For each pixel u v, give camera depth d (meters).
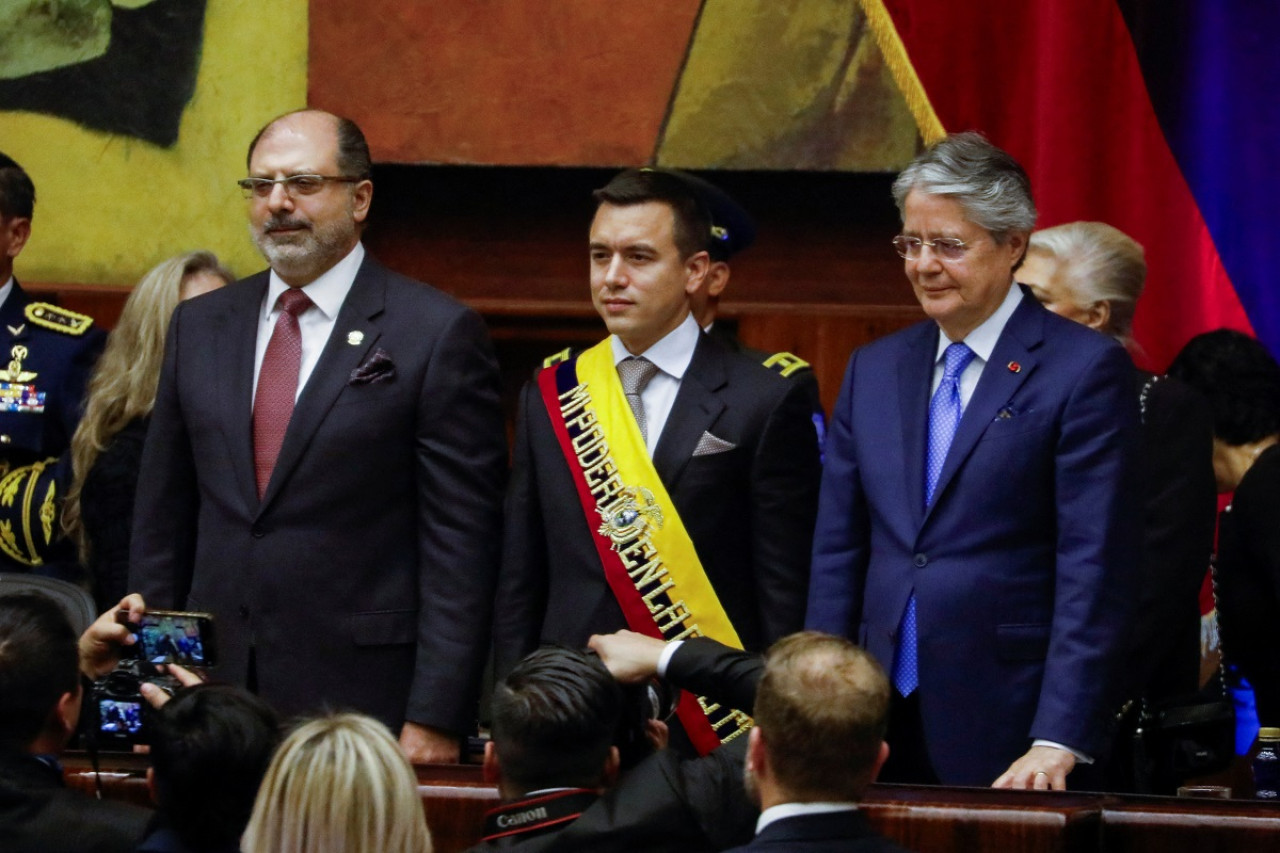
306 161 14.21
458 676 13.78
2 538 17.05
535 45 20.89
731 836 9.98
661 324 14.62
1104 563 12.56
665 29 20.73
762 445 14.34
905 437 13.33
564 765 10.00
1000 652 12.84
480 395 14.33
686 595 14.20
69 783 12.00
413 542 14.25
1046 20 19.58
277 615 13.93
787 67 20.55
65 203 21.36
